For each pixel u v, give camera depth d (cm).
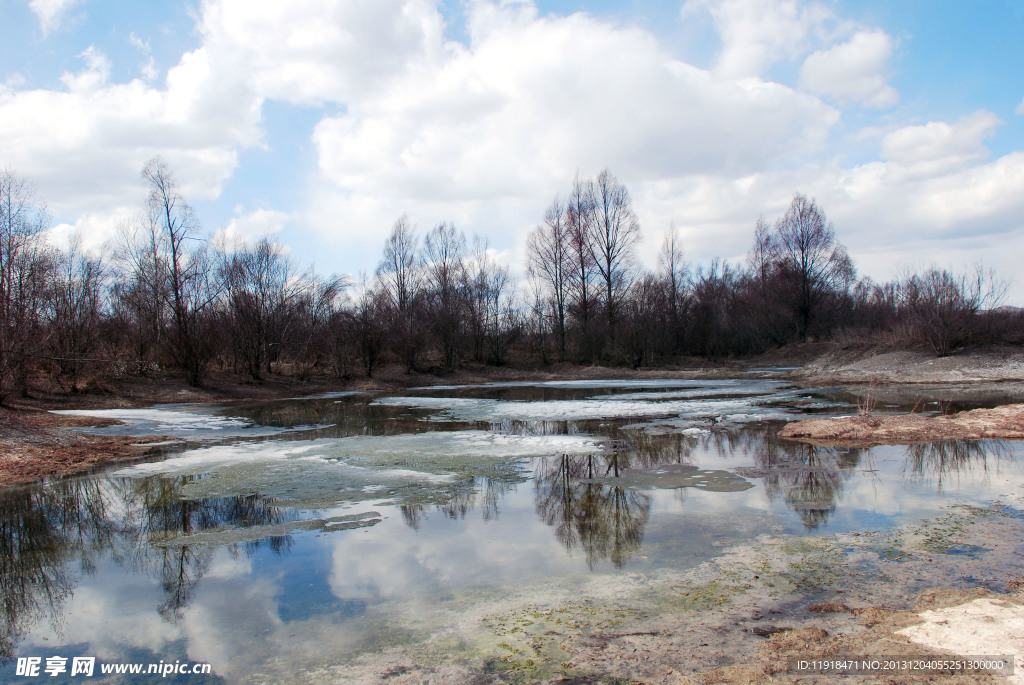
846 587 655
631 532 877
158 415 2483
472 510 1023
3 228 2333
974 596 605
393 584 716
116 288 4069
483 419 2230
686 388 3500
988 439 1495
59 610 680
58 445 1631
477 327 5419
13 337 2138
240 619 639
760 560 747
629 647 543
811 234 5941
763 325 6212
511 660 530
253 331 3950
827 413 2141
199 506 1091
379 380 4394
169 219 3850
